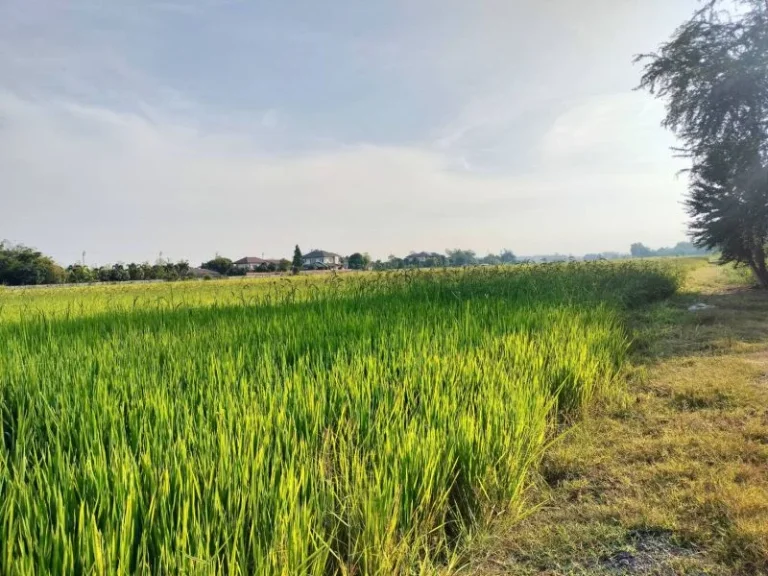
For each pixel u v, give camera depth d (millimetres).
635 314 11328
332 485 2383
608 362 5766
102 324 7152
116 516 1920
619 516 2889
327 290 11414
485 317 6836
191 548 1804
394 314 7164
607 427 4297
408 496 2438
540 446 3527
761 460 3521
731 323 9922
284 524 1878
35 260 54781
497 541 2648
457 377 3975
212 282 27656
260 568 1716
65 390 3438
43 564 1629
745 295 16312
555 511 2990
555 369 4789
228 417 2873
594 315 7672
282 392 3363
